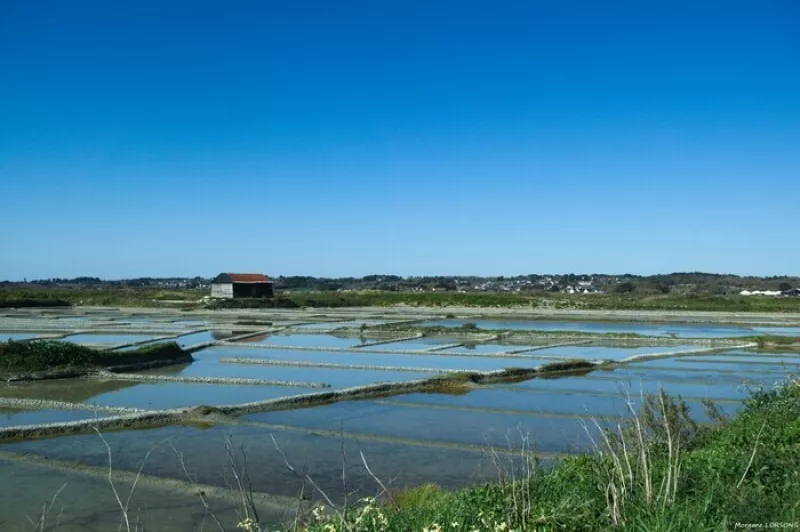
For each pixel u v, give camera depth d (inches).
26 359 1030.4
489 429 660.7
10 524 393.1
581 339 1643.7
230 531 380.8
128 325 2015.3
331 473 506.9
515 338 1701.5
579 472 311.3
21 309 2994.6
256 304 3198.8
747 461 315.3
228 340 1565.0
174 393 885.8
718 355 1320.1
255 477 493.7
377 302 3528.5
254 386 942.4
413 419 710.5
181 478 486.6
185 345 1469.0
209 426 669.9
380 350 1380.4
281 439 616.4
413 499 392.5
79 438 613.3
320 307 3346.5
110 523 394.9
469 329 1817.2
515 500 251.3
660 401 343.3
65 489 459.5
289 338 1695.4
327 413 743.7
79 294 3693.4
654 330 1988.2
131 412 736.3
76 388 932.0
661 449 362.9
